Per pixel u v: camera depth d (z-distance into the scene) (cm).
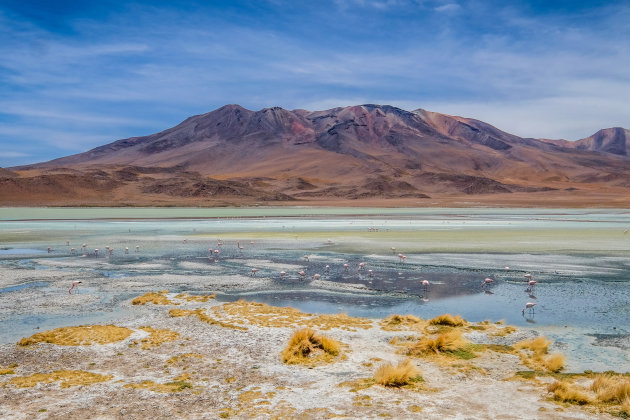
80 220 10594
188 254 4788
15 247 5388
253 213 13838
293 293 3000
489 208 17288
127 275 3625
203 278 3494
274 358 1762
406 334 2077
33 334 2050
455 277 3475
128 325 2231
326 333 2075
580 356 1803
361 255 4631
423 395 1408
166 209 16800
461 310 2558
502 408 1308
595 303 2661
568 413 1272
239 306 2547
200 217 11712
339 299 2839
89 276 3575
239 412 1288
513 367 1680
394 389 1457
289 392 1436
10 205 17938
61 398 1383
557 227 7881
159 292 2958
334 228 7906
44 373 1595
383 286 3189
